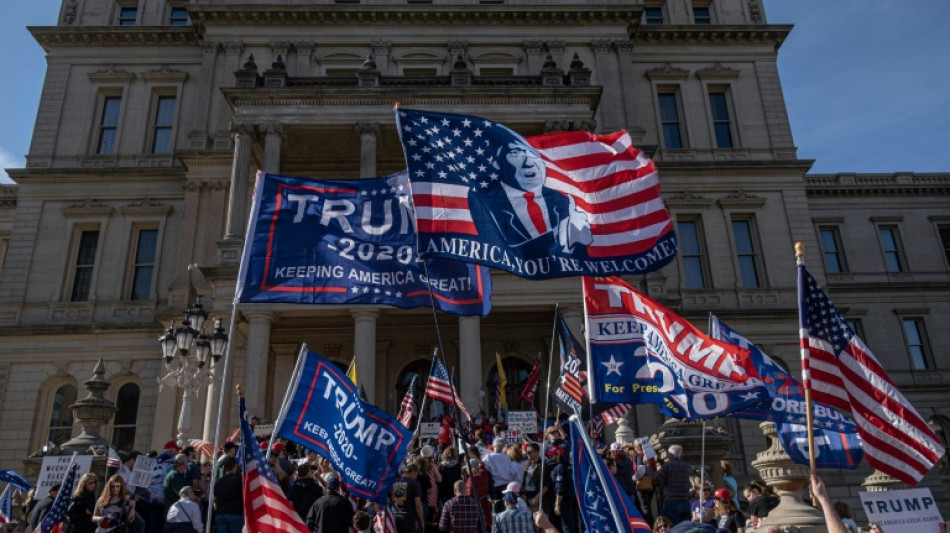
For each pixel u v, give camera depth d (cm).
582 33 4053
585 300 1035
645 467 1516
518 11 3991
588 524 634
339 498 1046
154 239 3781
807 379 750
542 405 3497
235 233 2978
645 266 879
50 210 3784
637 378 999
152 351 3500
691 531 861
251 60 3272
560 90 3172
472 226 847
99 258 3694
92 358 3509
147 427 3375
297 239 869
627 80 3981
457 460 1488
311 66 3888
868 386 790
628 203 909
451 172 871
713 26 4247
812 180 4969
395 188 906
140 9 4197
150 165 3853
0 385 3466
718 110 4244
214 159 3666
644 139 4050
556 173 912
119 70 4031
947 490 1866
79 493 1119
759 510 1157
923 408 4509
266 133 3059
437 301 870
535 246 865
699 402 990
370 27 3966
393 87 3136
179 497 1257
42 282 3659
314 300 842
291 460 1592
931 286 4766
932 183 5006
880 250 4869
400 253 881
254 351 2770
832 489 2123
